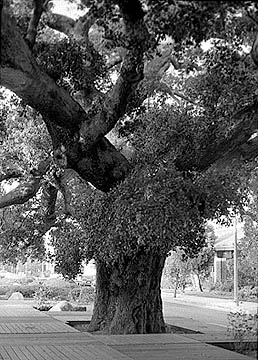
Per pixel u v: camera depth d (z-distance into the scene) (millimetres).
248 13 9641
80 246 19516
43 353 13500
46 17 13320
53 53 13016
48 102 12625
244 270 38688
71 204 18500
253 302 34312
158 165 14047
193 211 14102
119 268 16922
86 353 13500
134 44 10422
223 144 14867
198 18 8766
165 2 8672
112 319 17484
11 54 10258
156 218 13203
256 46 12031
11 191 19344
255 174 17922
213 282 50562
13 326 19656
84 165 14805
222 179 14523
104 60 14312
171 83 16859
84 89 14398
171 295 44531
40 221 21297
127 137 16812
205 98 14391
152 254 16578
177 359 12539
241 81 13305
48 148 18125
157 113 15609
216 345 14961
